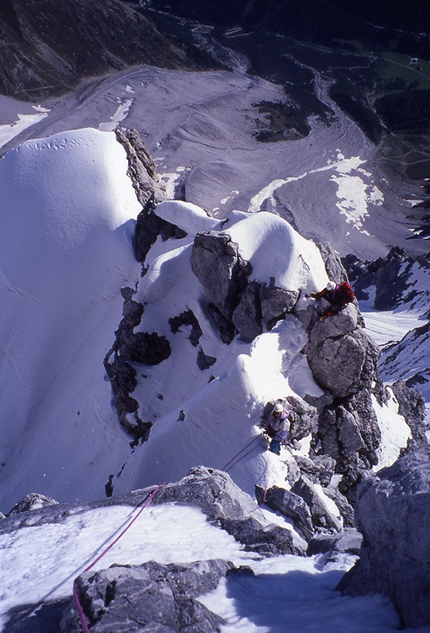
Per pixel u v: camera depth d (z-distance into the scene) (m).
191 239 30.48
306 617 5.90
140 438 24.03
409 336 78.25
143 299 25.50
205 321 24.25
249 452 17.89
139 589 5.65
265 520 10.07
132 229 36.06
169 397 24.91
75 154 39.50
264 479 17.08
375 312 111.44
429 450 6.51
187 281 25.62
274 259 22.20
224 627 5.65
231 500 9.49
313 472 18.59
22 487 30.08
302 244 22.47
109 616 5.34
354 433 21.03
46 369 35.56
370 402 21.83
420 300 109.50
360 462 21.19
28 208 39.00
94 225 36.97
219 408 18.70
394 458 22.02
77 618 5.41
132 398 25.20
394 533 5.86
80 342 35.88
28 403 35.34
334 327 20.94
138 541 7.91
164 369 25.48
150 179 40.84
